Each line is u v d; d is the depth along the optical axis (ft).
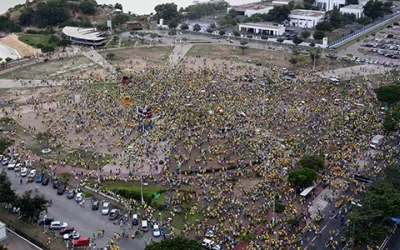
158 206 584.81
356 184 620.49
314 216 560.20
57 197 614.34
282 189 611.06
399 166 609.42
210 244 505.66
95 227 552.41
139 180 648.38
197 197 602.44
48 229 548.72
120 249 510.58
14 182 646.33
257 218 554.87
